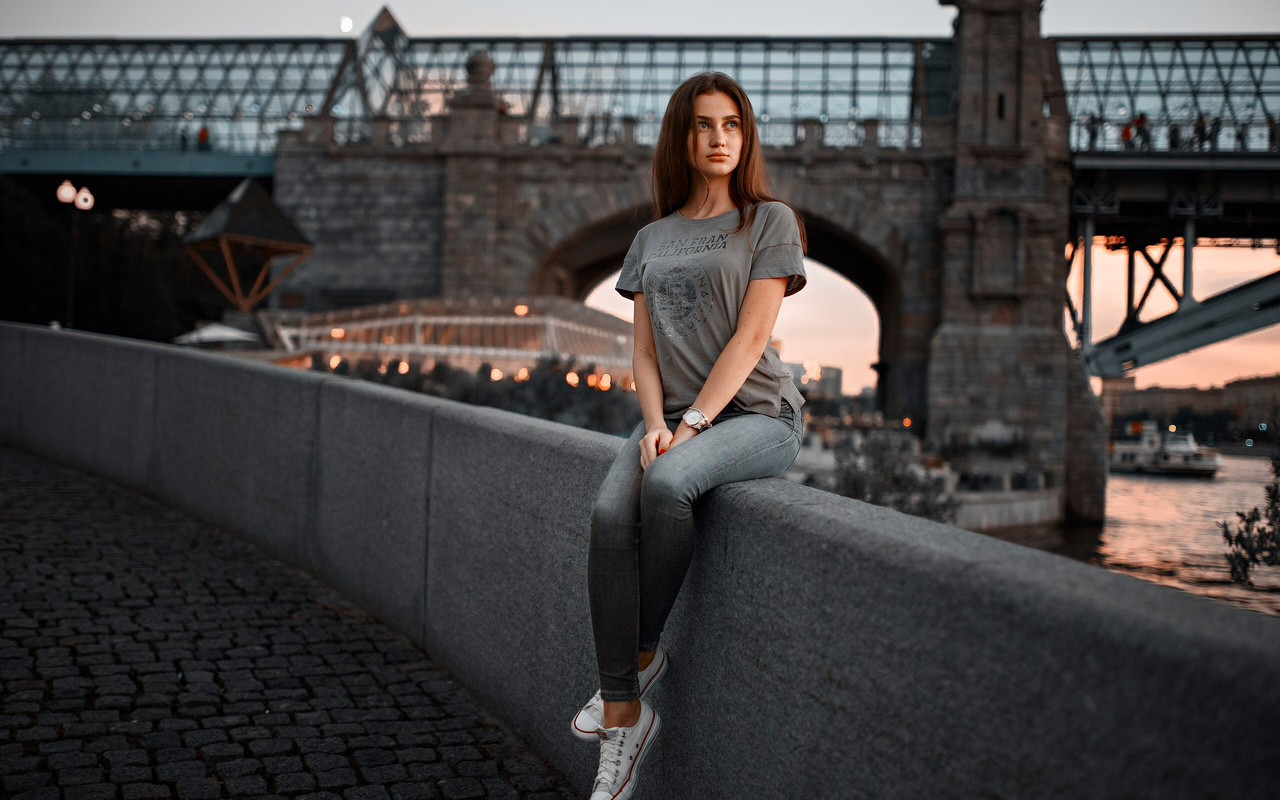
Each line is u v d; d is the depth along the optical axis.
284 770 3.04
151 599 4.88
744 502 2.12
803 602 1.88
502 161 34.03
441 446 4.16
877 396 41.72
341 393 5.26
